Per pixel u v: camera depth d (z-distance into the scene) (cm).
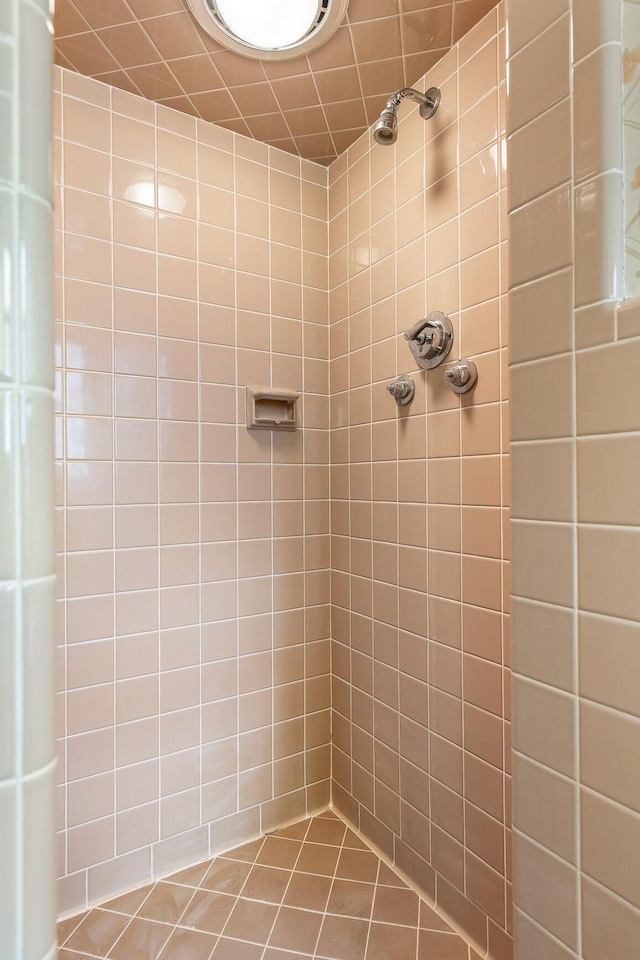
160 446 157
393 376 158
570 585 60
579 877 59
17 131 34
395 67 141
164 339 158
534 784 65
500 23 121
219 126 167
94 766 148
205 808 165
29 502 34
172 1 120
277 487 179
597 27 57
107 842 149
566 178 61
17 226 34
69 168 144
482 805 129
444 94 137
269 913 143
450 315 136
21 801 33
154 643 157
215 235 167
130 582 153
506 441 122
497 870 125
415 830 151
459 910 136
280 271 179
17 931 33
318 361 187
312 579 186
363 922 139
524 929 66
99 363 148
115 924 140
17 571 33
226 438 169
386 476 161
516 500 67
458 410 134
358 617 175
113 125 150
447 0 119
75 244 145
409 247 151
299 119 164
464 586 133
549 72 63
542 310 64
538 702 64
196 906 146
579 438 59
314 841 172
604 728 57
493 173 124
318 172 188
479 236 128
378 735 166
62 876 143
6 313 33
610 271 57
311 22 125
